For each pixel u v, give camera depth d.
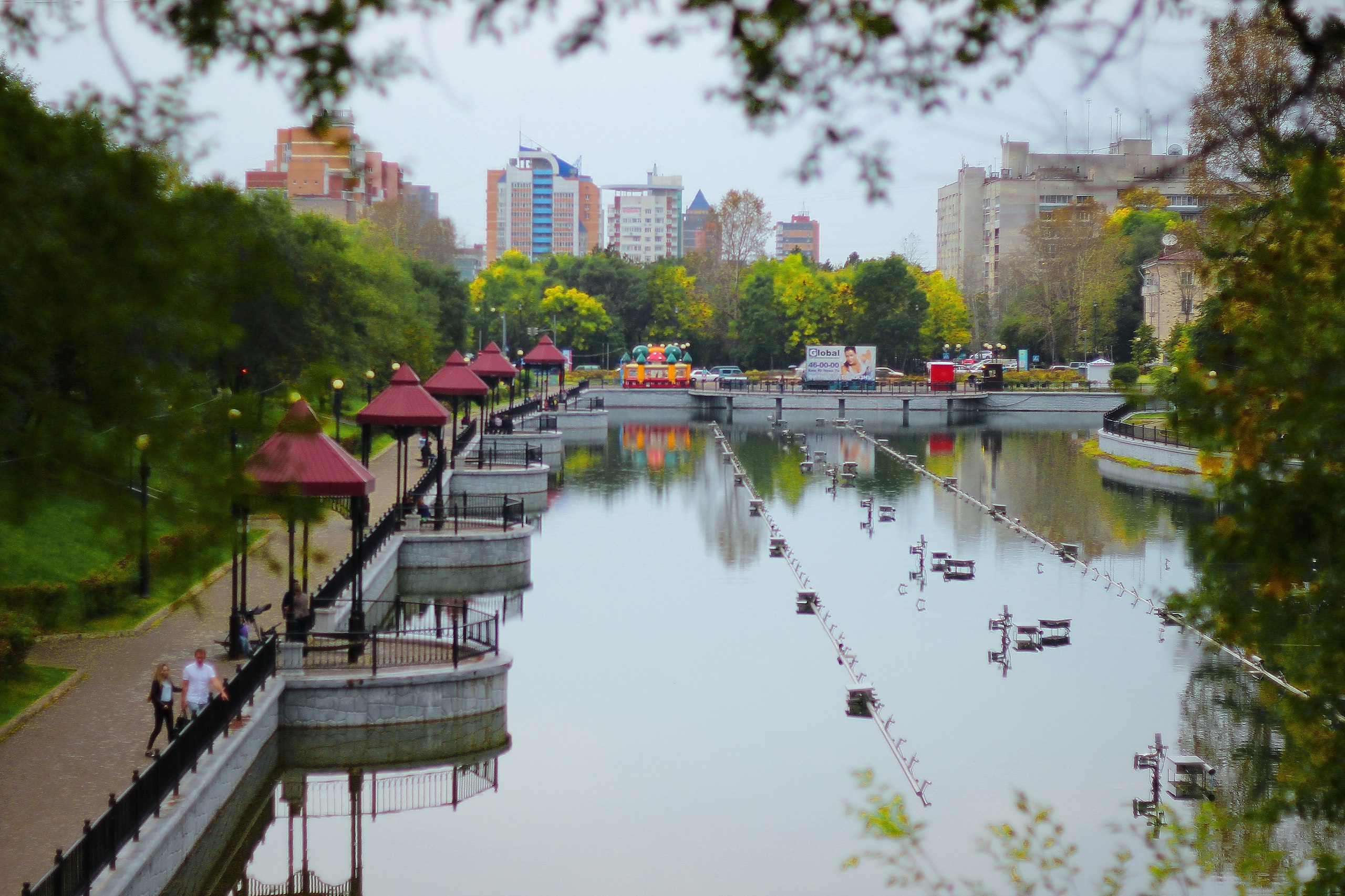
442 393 58.12
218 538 7.98
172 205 7.59
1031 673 30.66
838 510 58.47
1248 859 10.72
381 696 24.41
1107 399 122.38
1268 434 8.84
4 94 7.52
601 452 88.12
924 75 6.06
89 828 14.69
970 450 88.38
